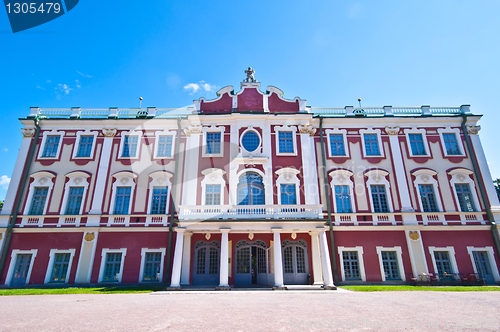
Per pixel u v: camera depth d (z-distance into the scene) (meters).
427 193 23.19
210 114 24.44
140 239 21.62
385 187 23.31
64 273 20.91
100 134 24.52
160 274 21.06
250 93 25.52
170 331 7.77
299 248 21.75
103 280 20.78
